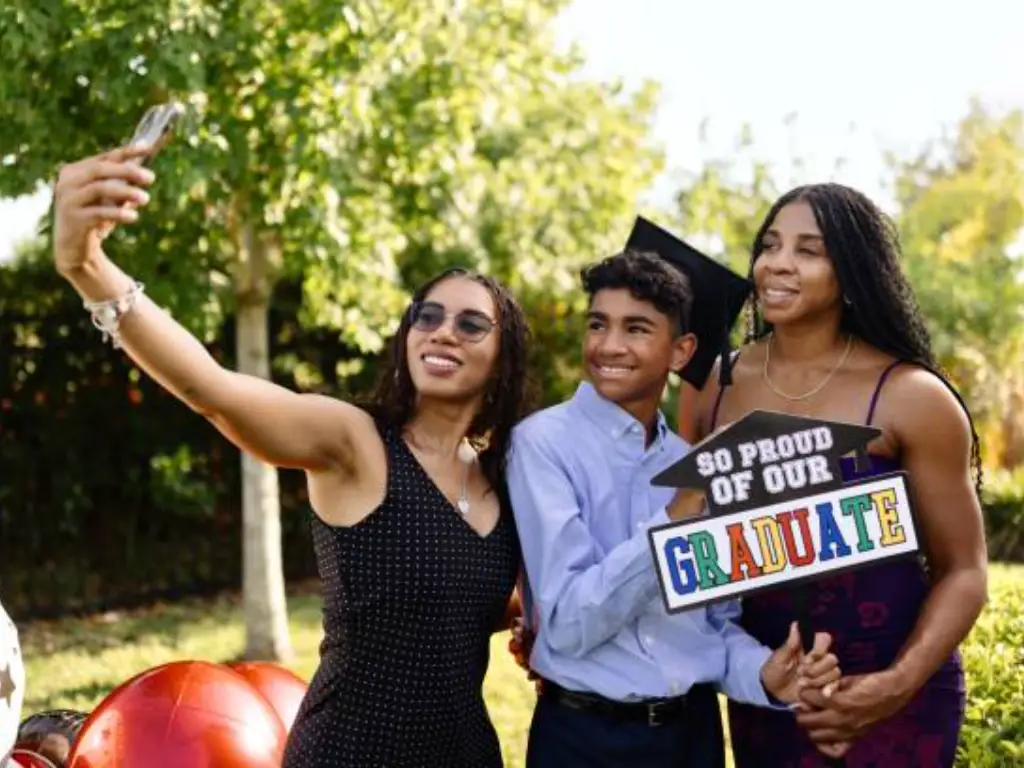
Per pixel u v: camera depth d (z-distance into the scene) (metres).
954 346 13.11
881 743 2.98
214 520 10.52
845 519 2.79
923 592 3.01
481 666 2.91
